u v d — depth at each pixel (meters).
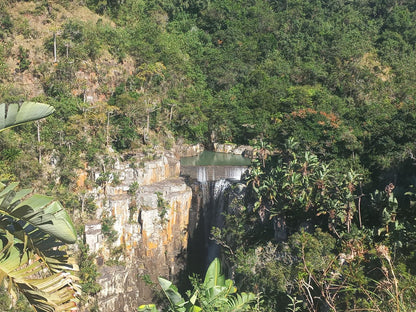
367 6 136.50
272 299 38.62
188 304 11.94
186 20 126.38
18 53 77.50
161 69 92.44
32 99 70.62
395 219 43.06
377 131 72.62
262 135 90.94
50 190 62.34
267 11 132.62
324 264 33.16
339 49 113.31
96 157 66.19
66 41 78.81
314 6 131.50
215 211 70.81
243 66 113.38
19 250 9.55
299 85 109.19
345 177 51.16
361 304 13.80
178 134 92.25
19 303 45.59
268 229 55.84
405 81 107.69
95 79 81.00
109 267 61.41
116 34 91.69
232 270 50.97
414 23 124.19
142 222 64.62
